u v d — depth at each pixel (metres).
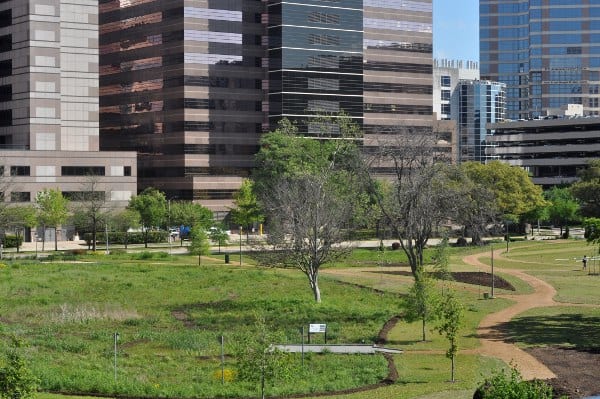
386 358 70.50
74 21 188.75
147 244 175.75
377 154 105.50
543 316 89.94
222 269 127.69
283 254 100.81
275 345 63.28
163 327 83.94
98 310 91.88
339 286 111.50
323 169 141.25
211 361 69.38
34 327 83.19
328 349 72.94
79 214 159.50
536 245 164.75
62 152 185.12
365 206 134.75
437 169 102.31
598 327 83.81
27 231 177.75
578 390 59.50
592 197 182.88
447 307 66.62
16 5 186.38
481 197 124.88
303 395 59.28
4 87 189.62
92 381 61.50
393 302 99.44
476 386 61.09
